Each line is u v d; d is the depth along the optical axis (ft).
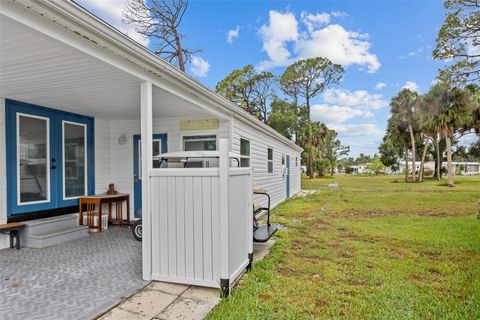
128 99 15.84
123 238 17.37
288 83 99.81
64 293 9.55
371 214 29.27
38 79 11.89
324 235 19.42
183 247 10.37
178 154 15.96
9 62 9.91
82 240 16.88
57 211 18.57
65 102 16.57
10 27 7.25
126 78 11.72
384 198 44.34
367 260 13.82
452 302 9.32
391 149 130.41
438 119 68.85
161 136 22.58
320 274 12.01
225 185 9.80
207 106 17.21
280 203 38.91
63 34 7.82
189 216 10.30
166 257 10.59
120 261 12.91
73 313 8.20
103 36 8.56
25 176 16.62
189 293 9.80
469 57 30.83
